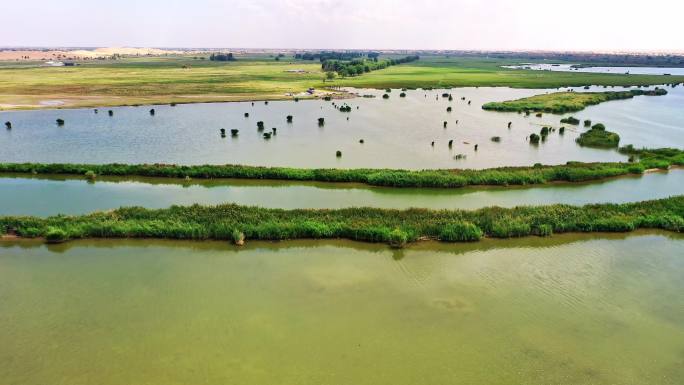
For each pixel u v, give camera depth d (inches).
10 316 848.9
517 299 919.7
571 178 1643.7
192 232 1159.6
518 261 1075.9
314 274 1008.9
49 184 1600.6
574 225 1213.7
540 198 1485.0
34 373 712.4
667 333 820.6
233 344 778.2
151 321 838.5
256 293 931.3
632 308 893.2
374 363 738.2
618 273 1023.0
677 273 1024.2
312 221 1204.5
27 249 1112.8
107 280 977.5
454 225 1186.0
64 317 848.3
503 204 1430.9
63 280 975.6
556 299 922.1
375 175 1616.6
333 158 1925.4
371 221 1212.5
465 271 1029.8
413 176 1599.4
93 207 1391.5
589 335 812.6
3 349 763.4
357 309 879.1
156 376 706.2
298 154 1982.0
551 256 1099.9
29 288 942.4
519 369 730.2
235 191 1546.5
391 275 1008.9
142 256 1084.5
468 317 858.1
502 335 808.9
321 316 855.7
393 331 815.1
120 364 731.4
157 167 1690.5
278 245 1147.9
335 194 1520.7
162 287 951.0
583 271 1031.6
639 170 1728.6
